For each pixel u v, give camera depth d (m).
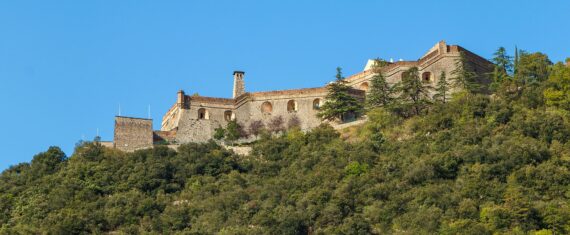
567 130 127.50
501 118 134.50
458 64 161.12
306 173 133.50
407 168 126.19
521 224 108.50
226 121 168.88
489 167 120.44
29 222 128.00
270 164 140.12
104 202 131.12
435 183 122.44
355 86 171.00
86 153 146.38
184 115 166.50
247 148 151.50
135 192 133.12
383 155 134.50
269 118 166.50
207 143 151.38
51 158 146.25
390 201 119.19
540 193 115.25
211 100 169.62
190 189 135.25
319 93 165.62
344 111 156.25
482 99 140.62
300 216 117.44
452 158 124.81
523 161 120.81
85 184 136.88
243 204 125.25
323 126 150.25
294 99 166.75
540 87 141.50
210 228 119.81
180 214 125.25
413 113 149.00
